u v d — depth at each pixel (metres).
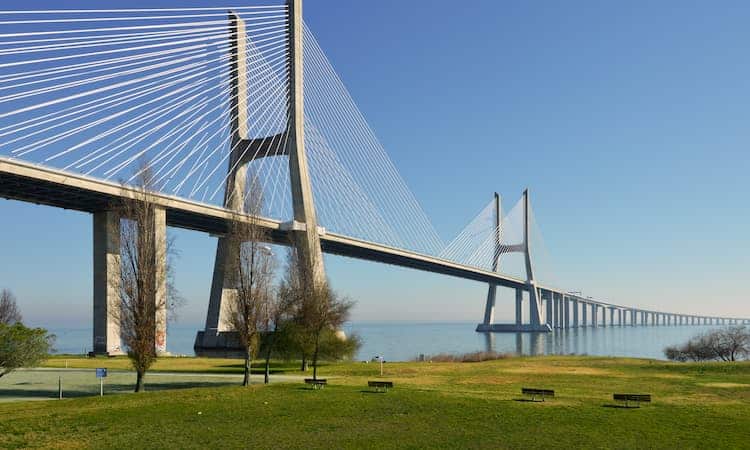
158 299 43.12
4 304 66.38
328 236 92.19
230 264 44.34
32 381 46.62
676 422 28.91
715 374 50.47
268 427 27.97
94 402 33.47
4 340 38.00
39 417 29.69
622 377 47.81
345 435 26.62
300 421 29.06
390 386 38.09
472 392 37.44
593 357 68.44
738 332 82.75
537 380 45.56
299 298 54.44
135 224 41.19
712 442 25.55
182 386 43.56
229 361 64.44
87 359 65.75
